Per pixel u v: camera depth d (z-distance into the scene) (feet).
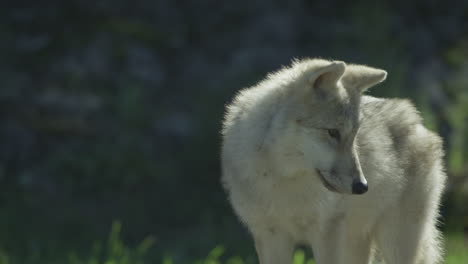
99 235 53.26
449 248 56.08
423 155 31.07
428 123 62.69
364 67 27.50
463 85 71.05
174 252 51.08
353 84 26.58
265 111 26.68
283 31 71.36
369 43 68.28
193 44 71.15
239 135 27.30
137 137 61.77
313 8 76.18
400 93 64.69
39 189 56.90
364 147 28.27
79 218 54.75
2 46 64.34
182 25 71.61
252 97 27.84
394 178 29.76
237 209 28.25
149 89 65.67
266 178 26.63
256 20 72.43
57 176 58.44
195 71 68.28
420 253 31.83
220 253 50.55
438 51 75.20
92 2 68.49
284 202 26.94
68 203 56.29
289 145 25.85
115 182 59.16
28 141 59.77
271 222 27.73
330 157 25.68
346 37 70.79
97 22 68.08
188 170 61.87
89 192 58.08
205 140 62.28
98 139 60.75
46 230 52.60
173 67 68.69
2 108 60.90
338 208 27.50
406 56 71.20
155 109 64.54
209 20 72.28
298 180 26.63
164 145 62.85
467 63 73.87
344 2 76.64
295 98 25.94
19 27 66.64
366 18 71.05
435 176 31.63
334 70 25.30
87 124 61.21
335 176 25.64
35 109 61.26
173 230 55.88
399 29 75.00
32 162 59.00
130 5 70.23
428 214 31.55
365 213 29.76
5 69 63.00
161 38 69.36
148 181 60.03
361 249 31.24
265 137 26.30
